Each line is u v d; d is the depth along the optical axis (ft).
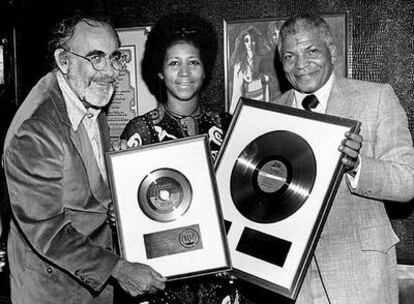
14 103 11.20
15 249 6.97
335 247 6.82
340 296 6.77
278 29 10.05
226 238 6.79
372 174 6.44
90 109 7.04
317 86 6.97
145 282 6.63
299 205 6.62
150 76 10.03
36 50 11.10
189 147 6.94
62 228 6.56
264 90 10.18
